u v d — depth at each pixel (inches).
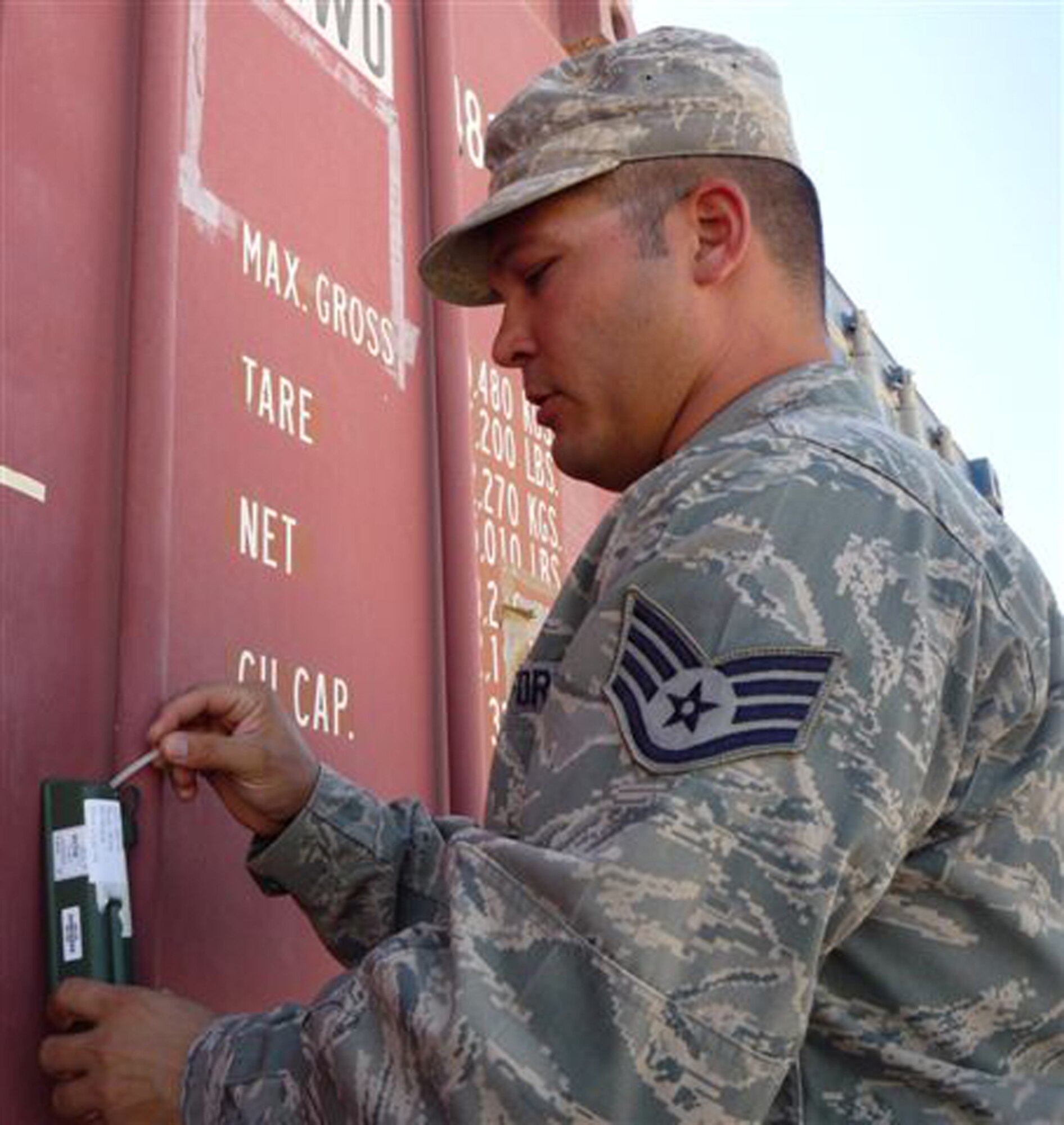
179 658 56.0
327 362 70.2
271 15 70.5
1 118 52.1
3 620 48.2
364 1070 36.5
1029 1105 39.8
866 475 41.7
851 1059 39.8
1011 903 40.6
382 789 69.4
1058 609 45.2
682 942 35.0
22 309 51.4
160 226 57.1
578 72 51.3
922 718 38.5
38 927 47.4
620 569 42.2
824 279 52.6
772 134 50.4
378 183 78.3
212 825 57.0
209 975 55.7
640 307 48.8
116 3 59.0
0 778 47.0
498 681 83.8
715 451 42.8
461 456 79.1
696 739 37.0
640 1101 34.0
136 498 53.8
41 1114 46.2
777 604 38.4
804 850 35.8
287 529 64.6
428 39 85.4
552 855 36.4
